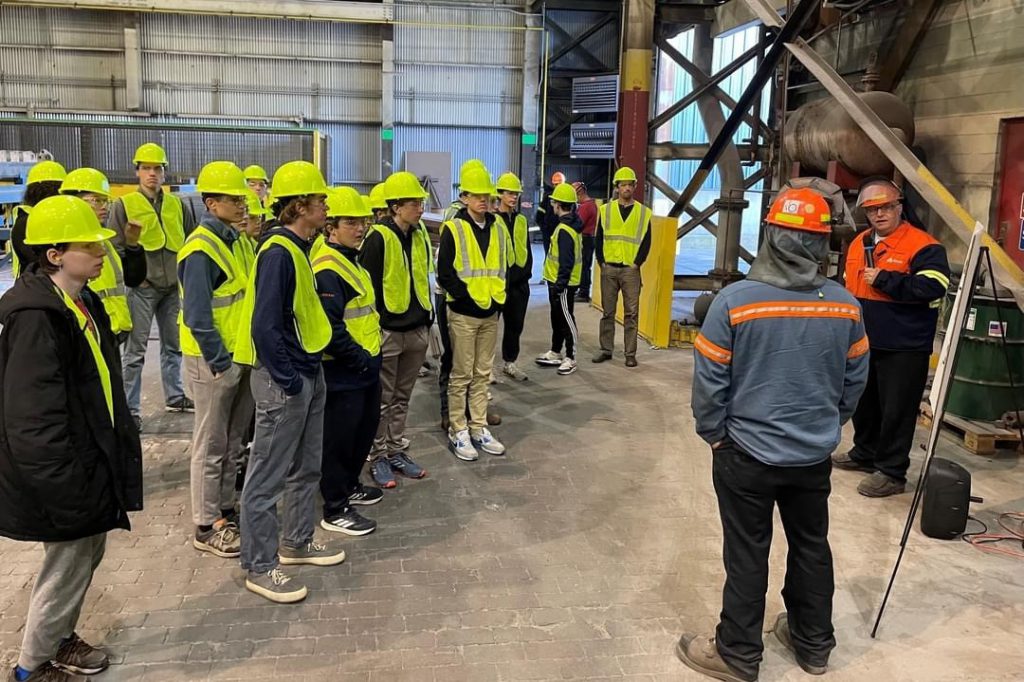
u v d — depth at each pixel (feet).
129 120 61.77
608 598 11.51
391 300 14.80
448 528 13.69
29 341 7.89
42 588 8.80
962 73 24.67
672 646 10.36
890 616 11.18
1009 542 13.52
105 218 14.39
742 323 8.89
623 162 33.58
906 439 15.11
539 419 19.95
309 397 11.04
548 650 10.21
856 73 30.68
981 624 11.03
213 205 12.18
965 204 24.63
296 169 10.56
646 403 21.39
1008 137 22.91
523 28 62.69
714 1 33.37
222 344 11.82
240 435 12.94
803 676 9.82
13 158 41.93
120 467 8.87
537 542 13.24
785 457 8.96
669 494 15.39
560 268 23.49
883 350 14.87
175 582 11.62
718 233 32.53
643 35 32.35
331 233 12.52
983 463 17.17
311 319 10.91
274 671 9.61
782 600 11.57
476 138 65.41
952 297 20.04
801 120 26.81
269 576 11.29
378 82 64.03
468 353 16.55
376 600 11.30
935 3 25.70
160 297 18.15
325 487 13.29
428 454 17.29
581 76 61.67
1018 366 18.07
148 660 9.75
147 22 60.95
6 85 60.85
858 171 23.48
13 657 9.67
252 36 62.13
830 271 25.59
